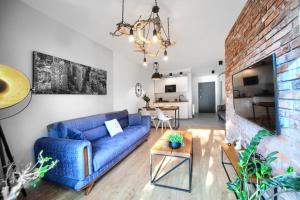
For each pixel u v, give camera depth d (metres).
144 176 2.13
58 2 2.08
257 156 1.58
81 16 2.44
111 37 3.26
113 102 4.18
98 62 3.56
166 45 2.58
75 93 2.86
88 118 2.75
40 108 2.24
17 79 1.46
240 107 2.25
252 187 1.58
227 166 2.35
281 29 1.27
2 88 1.35
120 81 4.57
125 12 2.33
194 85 9.35
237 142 2.16
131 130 3.24
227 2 2.12
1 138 1.67
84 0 2.04
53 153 1.81
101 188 1.87
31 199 1.68
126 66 4.96
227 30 2.99
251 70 1.84
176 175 2.14
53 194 1.77
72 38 2.84
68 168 1.72
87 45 3.21
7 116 1.86
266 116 1.47
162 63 5.97
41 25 2.28
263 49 1.59
